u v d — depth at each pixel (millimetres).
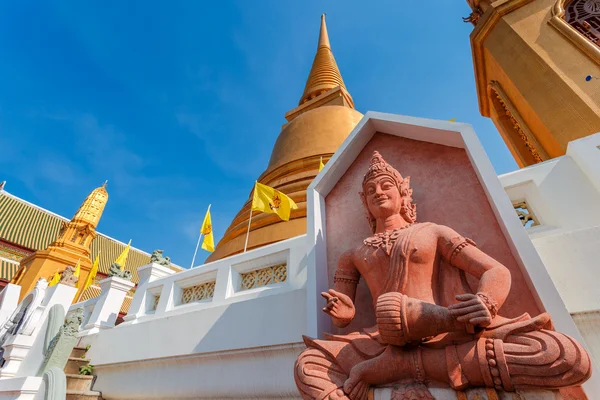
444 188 3854
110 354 6789
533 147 9609
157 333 6121
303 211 8180
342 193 4699
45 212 32812
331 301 2891
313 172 10180
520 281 2920
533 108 8734
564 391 2430
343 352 2779
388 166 3783
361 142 4770
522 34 9922
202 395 5121
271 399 4461
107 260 33000
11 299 10180
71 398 6207
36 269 24359
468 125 3764
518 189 4340
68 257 26125
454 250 2941
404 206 3602
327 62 22328
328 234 4434
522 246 2869
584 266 3287
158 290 7414
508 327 2256
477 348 2223
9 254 27047
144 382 5984
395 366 2477
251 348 4719
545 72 8742
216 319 5371
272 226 8156
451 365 2260
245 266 5977
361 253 3336
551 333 2107
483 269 2676
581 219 3701
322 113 13695
